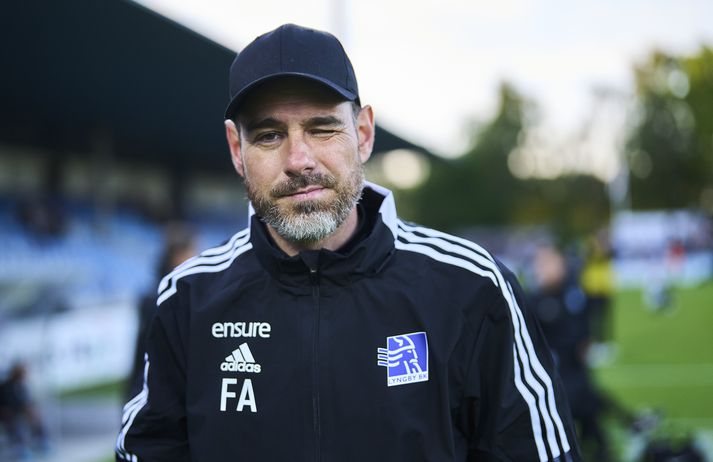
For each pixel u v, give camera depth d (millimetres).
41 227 9859
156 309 1542
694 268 19641
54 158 10648
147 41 5848
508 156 40125
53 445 5070
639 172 34281
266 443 1355
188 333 1484
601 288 10609
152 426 1515
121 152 11805
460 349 1385
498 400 1384
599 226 33562
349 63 1428
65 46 6008
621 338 11211
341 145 1366
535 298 4629
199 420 1411
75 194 11062
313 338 1379
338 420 1340
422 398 1354
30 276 4961
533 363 1441
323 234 1363
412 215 39375
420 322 1378
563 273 4605
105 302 7055
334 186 1357
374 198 1548
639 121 34250
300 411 1354
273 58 1350
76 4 4957
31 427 4863
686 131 32938
